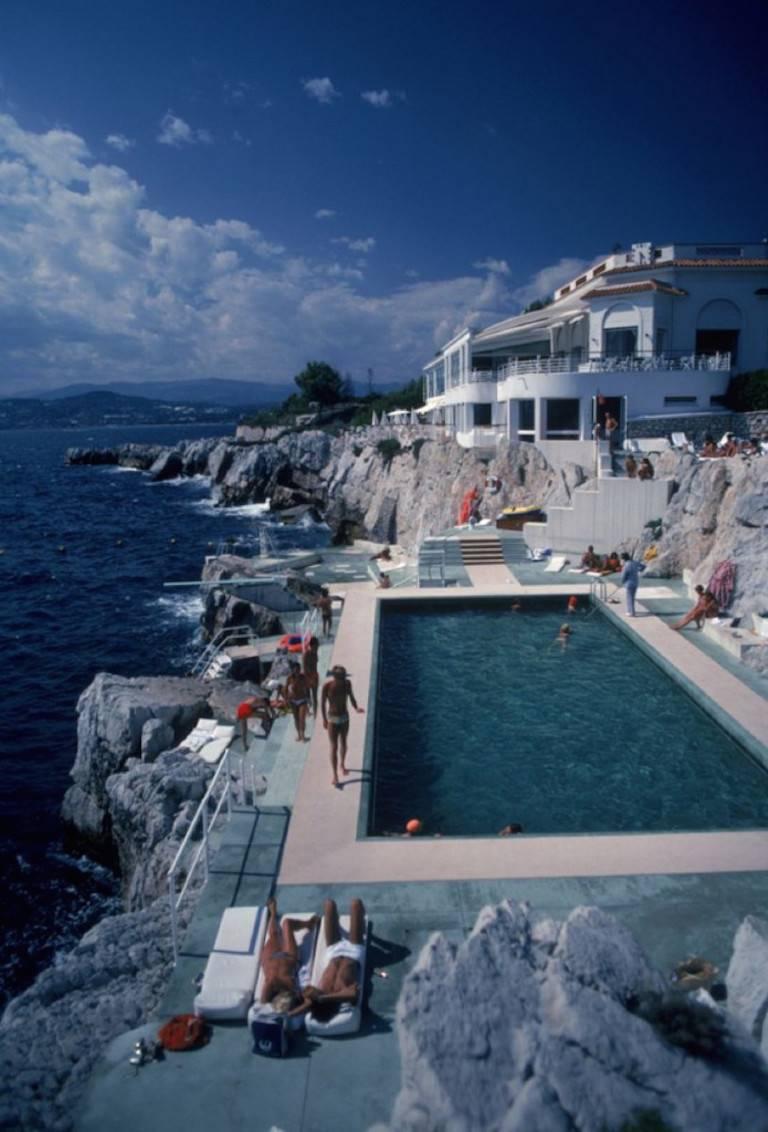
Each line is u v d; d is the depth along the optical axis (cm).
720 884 965
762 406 3400
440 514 4269
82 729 1845
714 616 1984
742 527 2078
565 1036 540
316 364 11506
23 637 3566
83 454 13738
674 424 3416
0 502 8625
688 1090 521
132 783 1478
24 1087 707
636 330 3728
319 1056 720
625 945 607
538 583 2525
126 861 1511
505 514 3259
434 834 1198
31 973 1490
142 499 8662
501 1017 554
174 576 4847
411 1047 550
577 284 5288
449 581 2606
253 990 778
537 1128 502
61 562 5362
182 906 1038
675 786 1308
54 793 2153
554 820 1224
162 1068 714
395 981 809
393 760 1442
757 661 1708
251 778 1276
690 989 751
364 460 5672
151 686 1886
